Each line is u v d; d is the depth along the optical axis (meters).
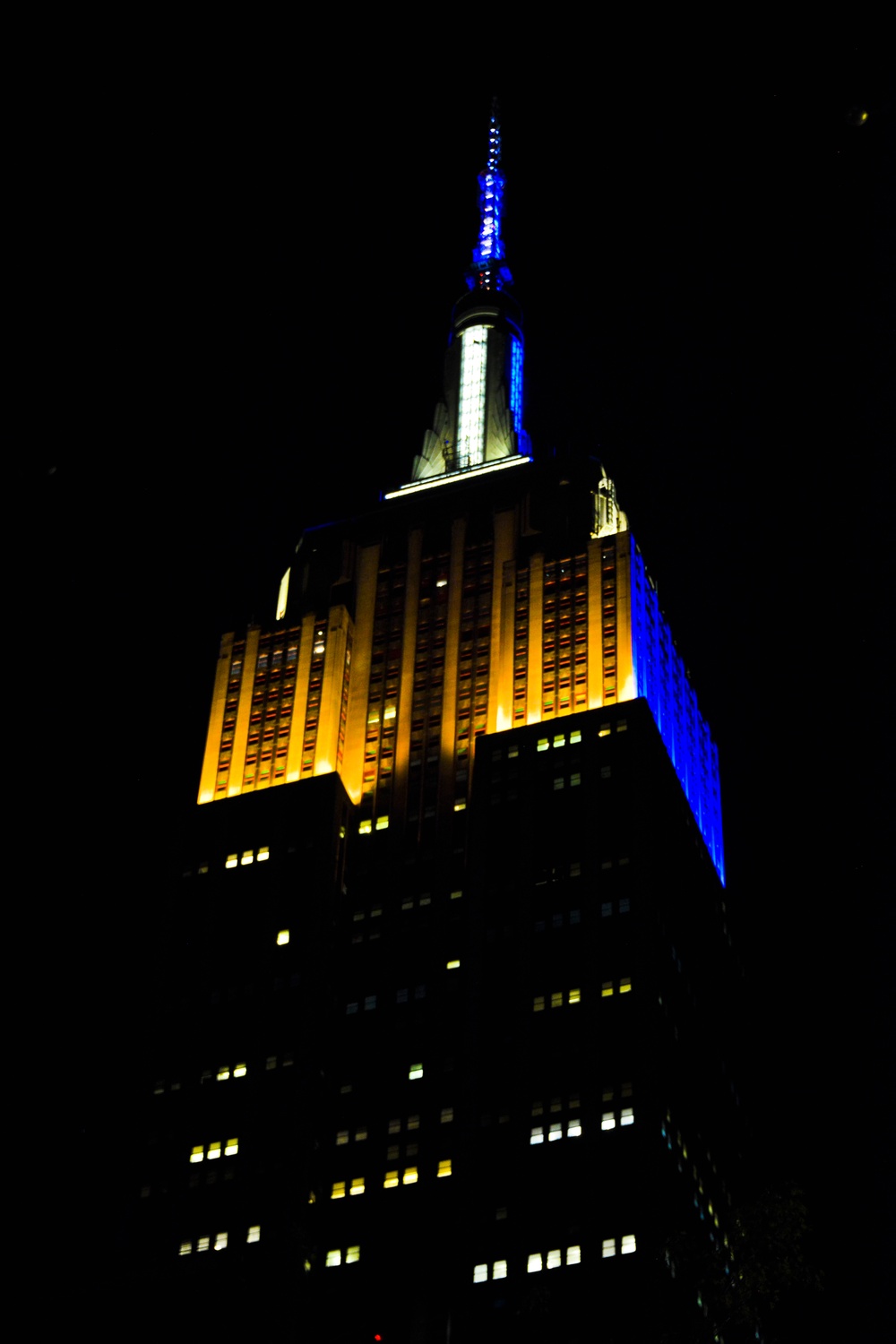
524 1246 148.62
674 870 176.12
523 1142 155.50
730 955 190.25
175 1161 166.00
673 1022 163.62
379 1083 168.12
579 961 165.38
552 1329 140.50
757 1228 74.81
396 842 186.00
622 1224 147.00
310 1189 161.88
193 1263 157.25
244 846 187.62
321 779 189.50
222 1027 174.62
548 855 173.88
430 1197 158.88
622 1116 153.75
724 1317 76.50
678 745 198.75
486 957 169.25
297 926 179.12
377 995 174.62
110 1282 155.00
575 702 188.25
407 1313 152.25
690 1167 157.62
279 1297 153.00
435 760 191.38
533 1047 161.38
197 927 183.00
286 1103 166.75
